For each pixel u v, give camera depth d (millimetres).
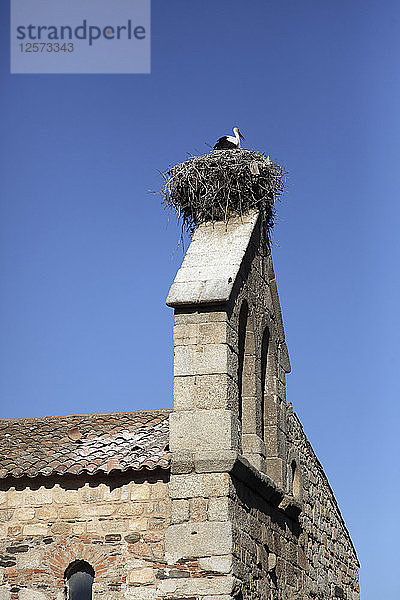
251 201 21031
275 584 19859
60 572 17406
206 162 20484
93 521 17578
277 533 20672
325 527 25531
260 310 21297
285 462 21719
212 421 17500
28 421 21328
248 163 20469
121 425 20109
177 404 17750
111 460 17750
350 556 28109
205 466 17125
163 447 18062
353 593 27812
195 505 17000
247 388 20156
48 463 18062
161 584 16766
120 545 17359
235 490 17516
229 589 16469
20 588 17422
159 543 17234
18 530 17719
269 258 22578
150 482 17578
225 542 16703
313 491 24625
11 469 17922
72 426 20469
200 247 20172
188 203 20734
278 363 22453
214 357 17891
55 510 17734
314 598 23203
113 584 17156
